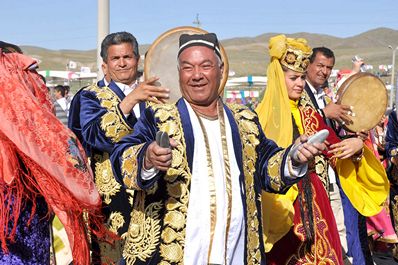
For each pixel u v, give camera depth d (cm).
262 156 339
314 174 457
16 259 302
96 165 430
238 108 345
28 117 301
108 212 427
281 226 432
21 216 305
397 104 568
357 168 502
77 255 320
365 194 509
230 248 316
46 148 303
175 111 323
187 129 318
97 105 414
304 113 477
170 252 311
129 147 312
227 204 314
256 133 339
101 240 409
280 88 466
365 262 543
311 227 446
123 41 444
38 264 310
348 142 468
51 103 331
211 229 312
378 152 712
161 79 417
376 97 500
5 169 297
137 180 302
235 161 323
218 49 328
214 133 324
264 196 430
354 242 538
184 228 311
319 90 554
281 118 461
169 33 421
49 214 318
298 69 464
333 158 484
